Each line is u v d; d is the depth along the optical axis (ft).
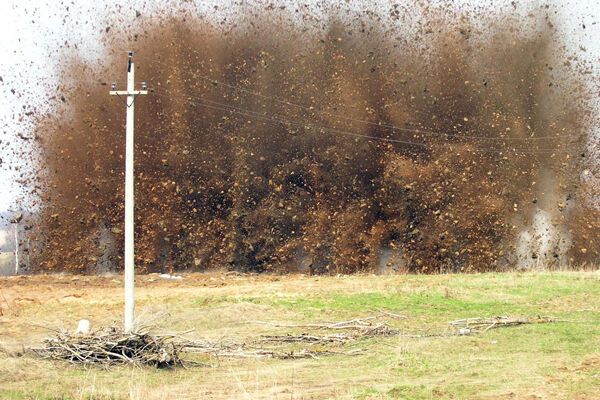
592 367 68.39
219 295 118.11
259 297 115.55
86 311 105.60
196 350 80.02
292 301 112.27
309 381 67.05
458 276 146.30
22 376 66.28
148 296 117.80
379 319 98.68
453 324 93.66
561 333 86.38
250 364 75.31
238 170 185.16
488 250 188.14
